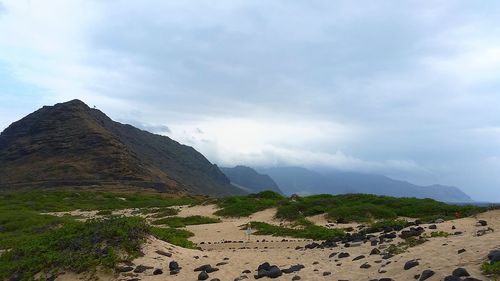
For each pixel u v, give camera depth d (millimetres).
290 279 12695
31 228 30422
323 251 17828
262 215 36656
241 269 15062
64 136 147750
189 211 42750
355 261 14102
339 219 30859
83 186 113625
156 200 67875
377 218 30625
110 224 18234
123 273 14820
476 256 11242
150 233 18812
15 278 15586
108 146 143000
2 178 126500
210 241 25531
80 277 14711
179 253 17641
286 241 23938
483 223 19188
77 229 18766
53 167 129750
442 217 25484
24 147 145875
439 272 10258
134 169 135625
